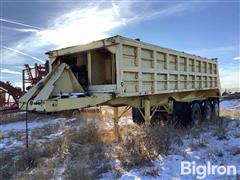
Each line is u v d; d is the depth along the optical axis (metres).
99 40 6.89
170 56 8.98
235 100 29.45
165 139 7.08
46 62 15.58
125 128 9.59
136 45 7.20
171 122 9.57
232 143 7.15
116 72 6.65
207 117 11.87
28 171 5.53
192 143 7.13
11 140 9.08
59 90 6.55
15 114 17.44
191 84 10.57
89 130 8.59
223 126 9.28
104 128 9.46
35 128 11.62
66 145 7.16
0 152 7.16
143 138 7.17
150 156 5.97
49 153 6.71
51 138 8.87
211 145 6.97
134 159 5.77
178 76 9.44
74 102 6.23
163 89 8.54
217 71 13.52
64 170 5.42
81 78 7.45
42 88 6.50
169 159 5.93
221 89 14.05
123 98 7.62
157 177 4.97
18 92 20.89
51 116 15.31
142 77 7.50
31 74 18.69
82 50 7.24
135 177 4.99
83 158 6.11
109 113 14.97
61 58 8.02
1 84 20.86
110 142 7.54
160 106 10.34
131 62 7.09
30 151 6.77
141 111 8.92
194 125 10.05
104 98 6.64
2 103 21.53
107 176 5.13
